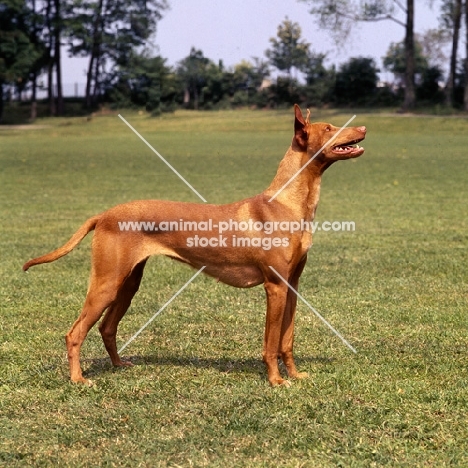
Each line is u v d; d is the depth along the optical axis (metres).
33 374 6.92
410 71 63.25
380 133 50.41
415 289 10.34
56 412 6.04
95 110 79.38
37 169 29.45
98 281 6.69
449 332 8.30
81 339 6.74
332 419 5.77
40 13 77.38
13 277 11.02
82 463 5.11
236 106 76.31
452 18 64.56
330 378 6.75
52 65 78.44
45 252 12.99
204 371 7.02
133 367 7.18
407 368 7.11
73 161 33.00
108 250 6.66
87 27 78.75
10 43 70.00
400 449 5.29
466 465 5.05
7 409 6.09
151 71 75.81
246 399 6.21
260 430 5.59
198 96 79.31
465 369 7.06
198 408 6.04
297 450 5.29
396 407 6.03
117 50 79.56
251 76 79.19
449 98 64.44
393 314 9.05
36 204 19.50
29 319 8.89
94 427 5.70
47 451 5.32
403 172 27.27
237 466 5.03
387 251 13.00
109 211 6.78
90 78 80.75
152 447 5.31
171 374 6.94
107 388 6.55
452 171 27.44
